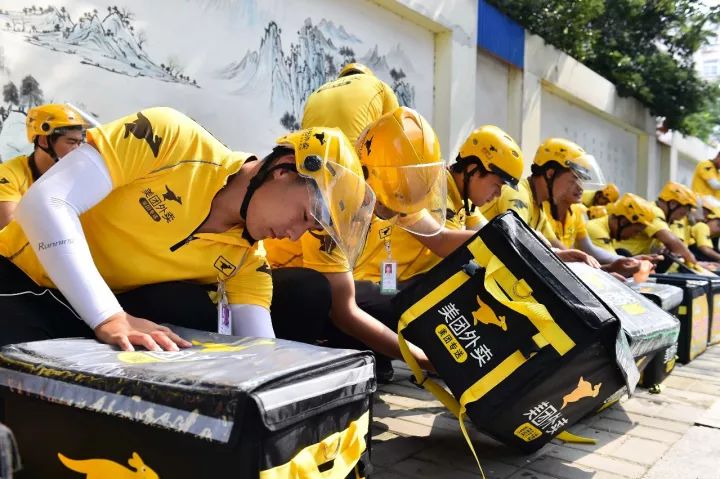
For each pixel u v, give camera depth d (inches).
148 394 43.0
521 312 67.1
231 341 56.1
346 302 90.4
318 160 58.5
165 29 146.4
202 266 68.9
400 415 93.4
